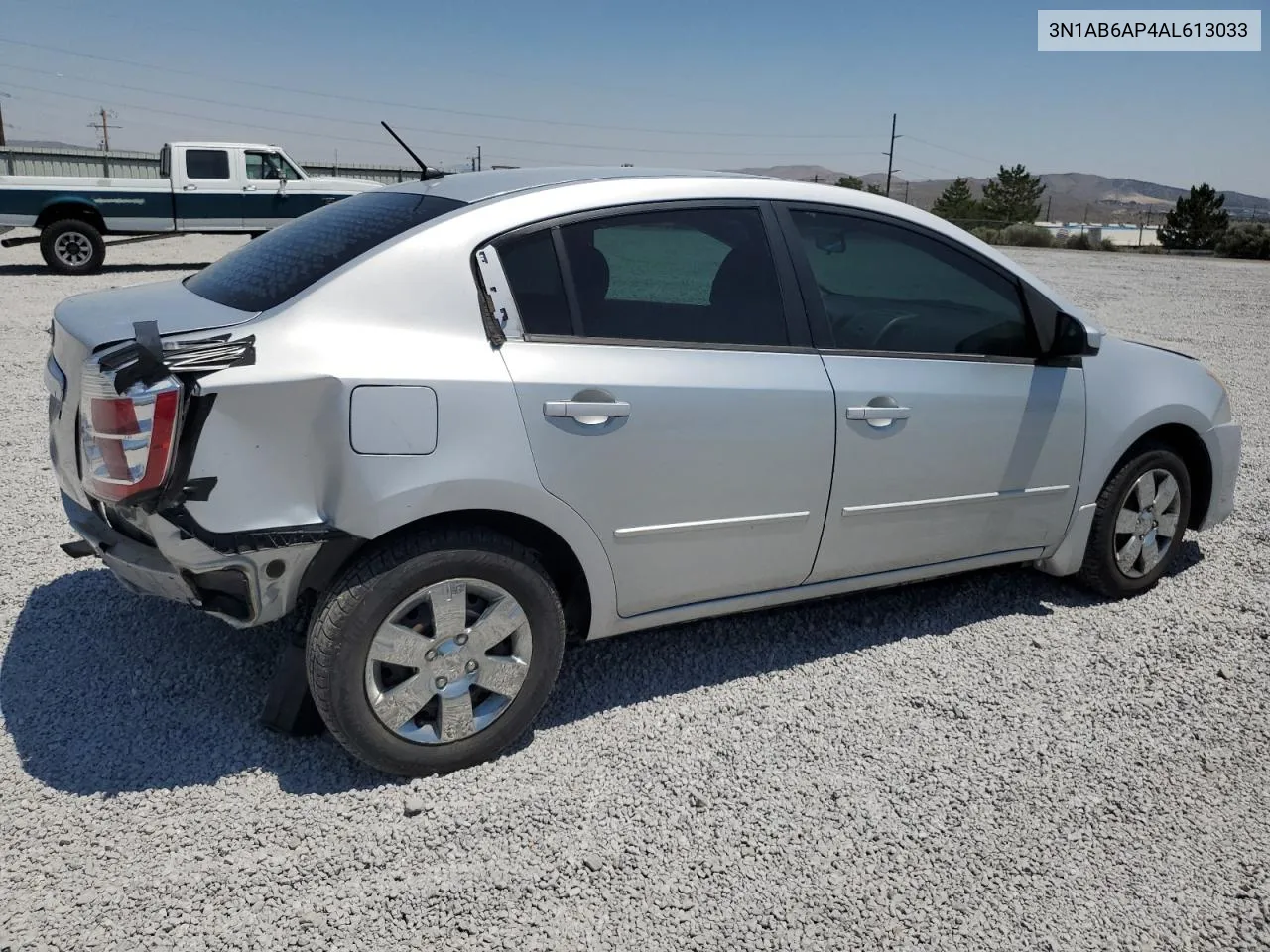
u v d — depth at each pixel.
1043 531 3.89
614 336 2.94
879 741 3.08
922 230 3.52
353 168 24.16
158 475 2.37
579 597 3.08
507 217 2.85
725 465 3.07
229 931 2.21
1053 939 2.30
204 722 3.03
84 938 2.17
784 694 3.34
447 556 2.67
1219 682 3.53
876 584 3.61
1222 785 2.91
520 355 2.77
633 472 2.92
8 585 3.95
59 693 3.16
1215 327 13.41
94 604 3.80
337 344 2.56
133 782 2.73
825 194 3.39
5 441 6.03
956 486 3.57
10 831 2.51
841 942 2.26
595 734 3.07
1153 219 90.88
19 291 13.08
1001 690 3.42
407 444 2.57
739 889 2.41
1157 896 2.45
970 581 4.36
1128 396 3.98
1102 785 2.89
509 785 2.79
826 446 3.23
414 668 2.71
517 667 2.87
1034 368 3.72
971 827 2.68
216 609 2.62
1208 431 4.27
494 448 2.68
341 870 2.42
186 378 2.38
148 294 3.14
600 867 2.46
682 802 2.74
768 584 3.35
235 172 16.75
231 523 2.45
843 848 2.57
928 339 3.53
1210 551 4.83
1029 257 31.30
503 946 2.21
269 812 2.62
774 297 3.21
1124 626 3.96
